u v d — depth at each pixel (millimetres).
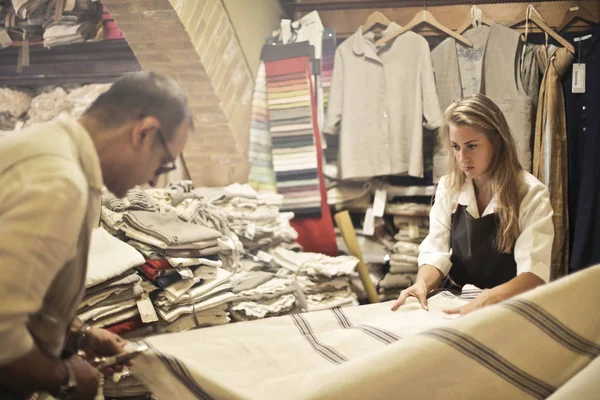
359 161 4102
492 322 1368
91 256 2457
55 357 1254
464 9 4379
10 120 4109
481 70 4047
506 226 2154
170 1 3166
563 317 1398
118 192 1315
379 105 4082
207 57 3602
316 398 1283
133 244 2693
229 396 1373
